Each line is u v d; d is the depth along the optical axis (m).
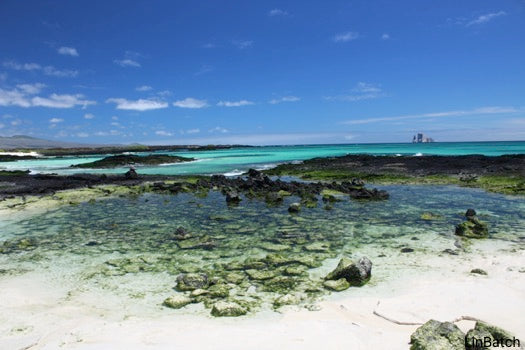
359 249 14.97
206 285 11.42
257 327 8.81
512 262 12.77
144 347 7.93
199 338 8.30
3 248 15.68
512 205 23.47
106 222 20.55
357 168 48.06
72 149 143.75
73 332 8.65
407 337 8.22
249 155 100.00
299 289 11.16
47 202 26.41
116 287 11.52
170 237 17.31
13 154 108.31
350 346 7.88
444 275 11.82
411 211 22.22
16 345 8.06
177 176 42.75
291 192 29.95
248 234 17.62
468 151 94.38
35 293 11.09
